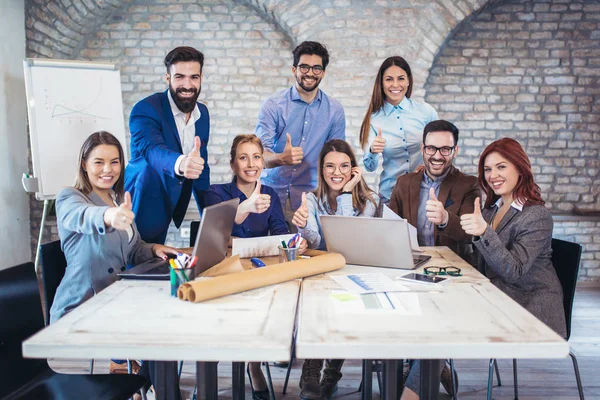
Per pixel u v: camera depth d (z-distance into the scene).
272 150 3.46
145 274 2.01
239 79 5.11
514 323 1.51
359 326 1.49
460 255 2.85
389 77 3.34
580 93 5.08
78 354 1.35
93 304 1.69
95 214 1.97
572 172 5.16
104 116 3.73
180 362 2.50
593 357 3.29
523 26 5.04
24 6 4.51
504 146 2.36
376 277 2.04
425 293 1.82
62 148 3.56
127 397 1.80
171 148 3.00
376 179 4.92
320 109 3.47
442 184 2.89
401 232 2.13
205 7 5.05
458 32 5.06
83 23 4.82
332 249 2.31
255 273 1.88
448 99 5.13
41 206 4.81
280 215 2.88
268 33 5.07
